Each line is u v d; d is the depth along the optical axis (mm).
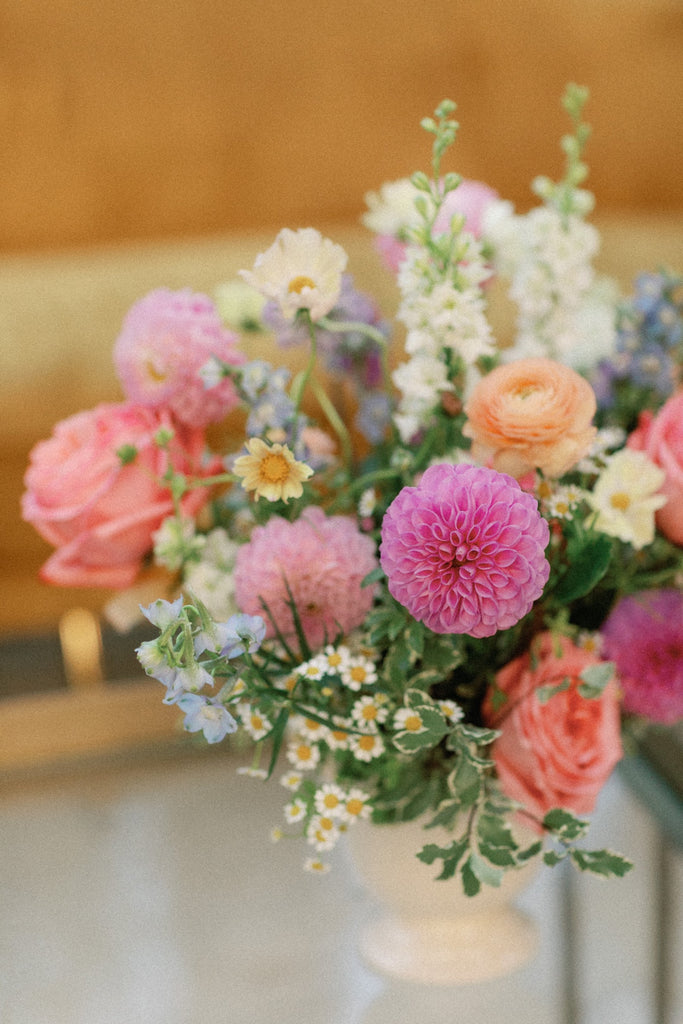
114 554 629
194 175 1573
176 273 1369
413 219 645
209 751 875
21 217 1519
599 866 506
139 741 856
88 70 1494
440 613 458
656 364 675
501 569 446
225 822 1405
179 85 1535
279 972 1069
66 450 641
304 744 541
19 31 1456
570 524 526
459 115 1640
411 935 668
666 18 1655
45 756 838
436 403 569
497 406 512
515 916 693
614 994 1024
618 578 585
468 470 459
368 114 1610
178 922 1181
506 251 652
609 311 707
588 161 1695
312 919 1168
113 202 1550
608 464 554
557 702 534
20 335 1262
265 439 547
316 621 547
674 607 614
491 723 551
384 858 623
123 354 619
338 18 1570
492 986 813
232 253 1435
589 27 1638
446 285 535
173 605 443
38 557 1189
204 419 617
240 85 1561
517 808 525
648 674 595
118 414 633
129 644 1061
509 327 1234
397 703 523
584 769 541
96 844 1361
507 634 548
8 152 1491
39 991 1071
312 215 1633
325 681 510
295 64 1572
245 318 661
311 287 520
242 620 456
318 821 513
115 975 1088
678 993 993
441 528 444
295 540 526
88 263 1397
